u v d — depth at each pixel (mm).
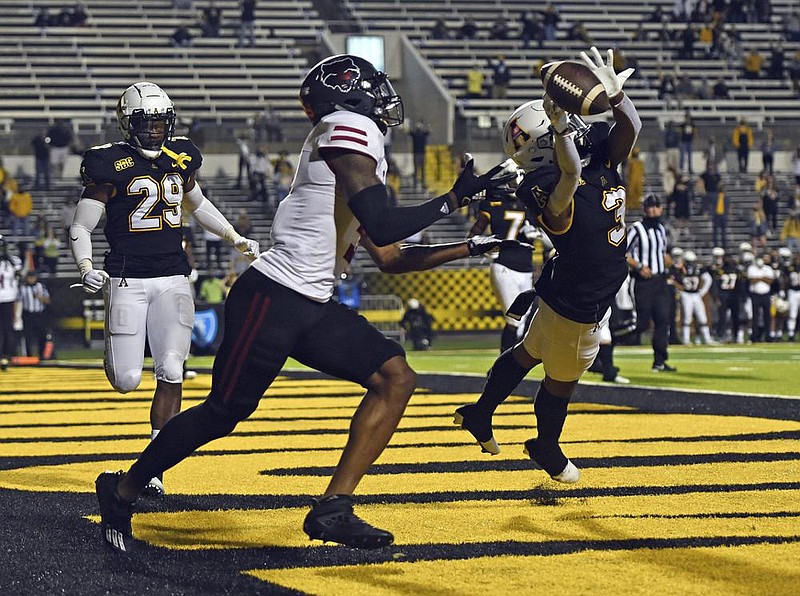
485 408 14547
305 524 10570
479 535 12008
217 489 15164
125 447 20016
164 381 15805
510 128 13688
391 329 62188
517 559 10898
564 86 11703
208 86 86250
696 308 57344
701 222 72000
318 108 11000
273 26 93375
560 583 9984
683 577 10102
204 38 90625
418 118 87688
